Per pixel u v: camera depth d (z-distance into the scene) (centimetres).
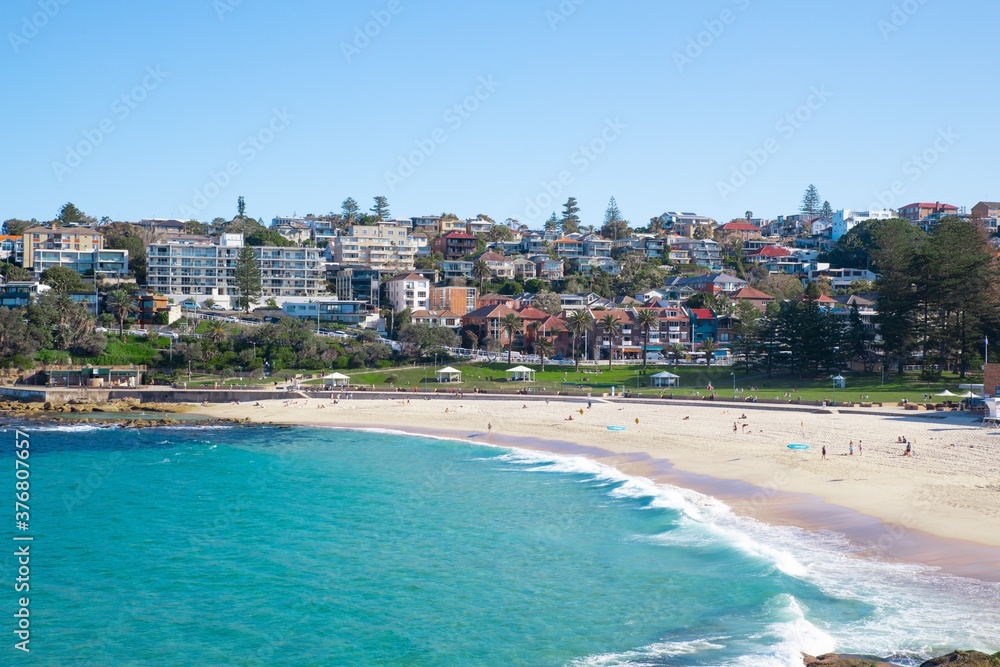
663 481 6938
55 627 4181
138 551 5394
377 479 7550
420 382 14650
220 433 10650
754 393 12288
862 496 5859
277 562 5134
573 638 3884
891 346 13300
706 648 3669
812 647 3538
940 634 3603
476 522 5938
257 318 18438
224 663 3778
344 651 3859
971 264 12638
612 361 16812
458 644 3881
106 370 14350
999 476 6244
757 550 4794
